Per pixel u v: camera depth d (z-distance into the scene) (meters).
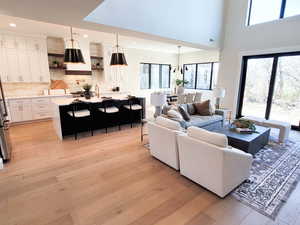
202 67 8.81
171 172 2.64
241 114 6.12
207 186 2.15
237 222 1.73
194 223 1.71
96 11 3.17
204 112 4.60
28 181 2.40
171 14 4.35
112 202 2.00
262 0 5.15
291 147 3.57
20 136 4.18
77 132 4.42
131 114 5.30
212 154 1.96
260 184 2.34
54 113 4.21
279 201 2.02
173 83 10.01
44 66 5.62
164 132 2.66
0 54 4.93
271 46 5.03
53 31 5.00
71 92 6.28
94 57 6.72
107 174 2.58
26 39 5.23
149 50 8.70
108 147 3.58
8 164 2.86
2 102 3.17
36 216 1.80
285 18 4.68
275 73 5.12
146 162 2.95
